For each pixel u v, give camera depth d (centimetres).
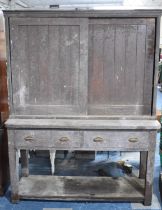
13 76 209
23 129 210
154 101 209
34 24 200
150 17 197
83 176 263
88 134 209
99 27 201
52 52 205
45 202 230
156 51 201
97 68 208
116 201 230
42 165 299
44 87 211
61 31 201
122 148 212
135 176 266
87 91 210
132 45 203
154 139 209
